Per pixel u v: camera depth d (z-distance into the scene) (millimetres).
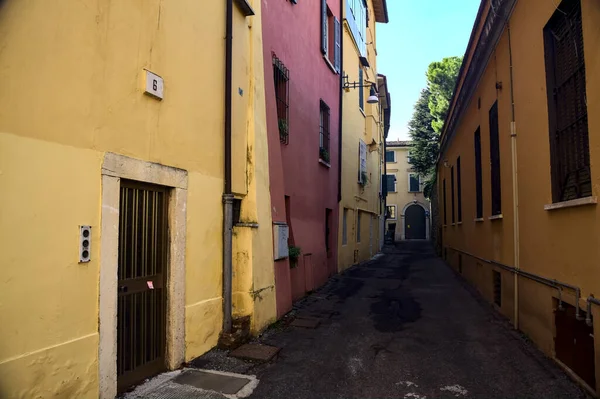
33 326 3225
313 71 11320
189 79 5207
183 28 5105
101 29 3863
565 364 5004
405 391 4598
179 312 4938
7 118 3051
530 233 6145
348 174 15922
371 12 22609
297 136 9836
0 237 3002
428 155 29266
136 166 4273
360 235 18594
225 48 6090
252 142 6695
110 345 3928
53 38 3395
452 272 14781
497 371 5113
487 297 9336
